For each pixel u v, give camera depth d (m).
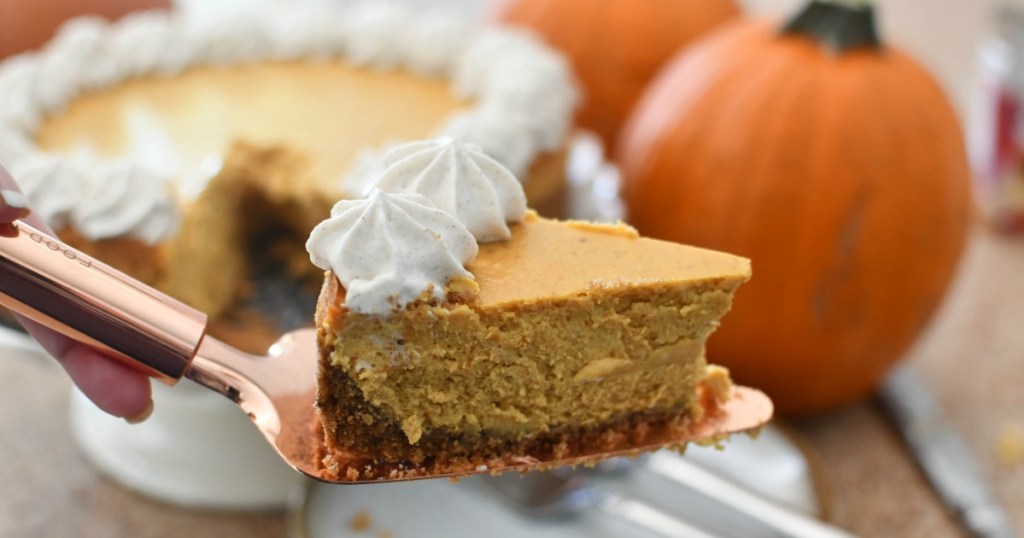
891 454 0.58
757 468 0.54
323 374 0.40
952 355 0.63
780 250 0.55
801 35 0.57
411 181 0.43
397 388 0.41
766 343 0.56
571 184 0.62
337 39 0.70
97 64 0.64
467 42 0.68
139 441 0.54
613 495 0.52
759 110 0.55
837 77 0.55
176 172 0.57
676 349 0.42
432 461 0.42
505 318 0.40
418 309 0.39
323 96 0.65
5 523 0.53
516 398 0.41
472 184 0.42
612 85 0.71
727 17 0.73
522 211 0.43
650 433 0.43
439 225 0.41
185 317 0.41
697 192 0.56
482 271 0.41
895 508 0.55
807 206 0.54
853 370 0.57
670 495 0.53
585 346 0.41
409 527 0.51
